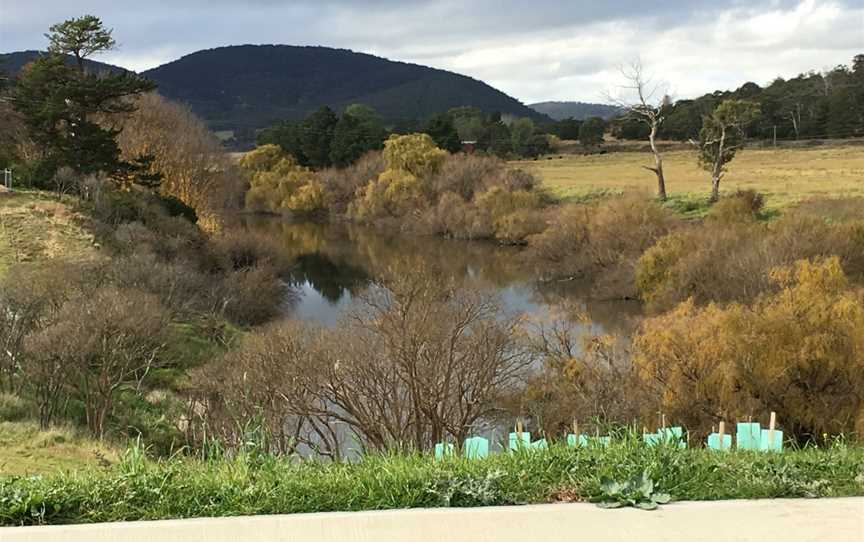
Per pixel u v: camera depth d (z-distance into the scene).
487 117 140.12
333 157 99.06
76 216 41.34
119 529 3.78
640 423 19.94
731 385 19.92
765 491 4.22
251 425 8.20
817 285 22.97
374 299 31.25
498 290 42.88
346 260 58.88
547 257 50.19
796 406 19.94
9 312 23.66
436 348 23.17
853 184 62.19
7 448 14.51
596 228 48.28
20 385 21.27
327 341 23.86
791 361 19.73
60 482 4.32
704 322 21.75
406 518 3.90
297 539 3.67
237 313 37.41
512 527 3.77
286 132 106.31
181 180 60.56
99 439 17.61
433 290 26.48
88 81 49.91
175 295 32.53
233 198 89.38
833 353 19.55
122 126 56.56
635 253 44.56
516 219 62.62
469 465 4.60
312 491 4.22
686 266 35.28
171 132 61.78
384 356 23.25
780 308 21.08
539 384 23.09
